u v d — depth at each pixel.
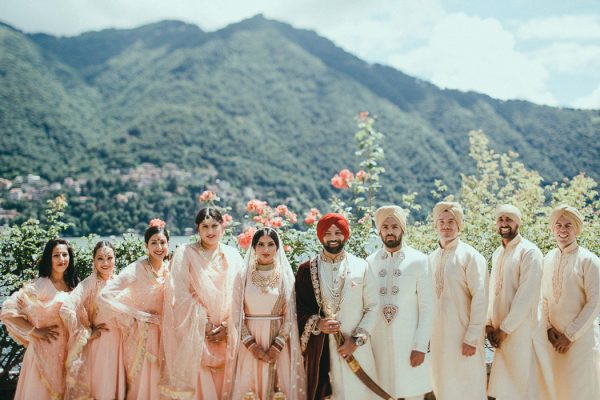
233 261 4.43
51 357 4.31
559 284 4.65
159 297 4.35
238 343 4.05
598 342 4.65
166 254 4.45
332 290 4.06
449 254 4.50
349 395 3.99
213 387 4.17
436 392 4.45
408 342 4.11
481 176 8.56
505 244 4.62
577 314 4.57
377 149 7.08
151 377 4.20
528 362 4.32
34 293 4.33
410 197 6.96
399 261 4.25
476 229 6.61
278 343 4.04
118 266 5.97
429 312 4.13
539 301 4.45
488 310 4.65
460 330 4.36
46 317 4.33
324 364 4.08
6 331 5.45
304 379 4.07
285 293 4.14
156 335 4.28
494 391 4.46
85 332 4.23
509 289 4.47
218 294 4.27
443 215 4.51
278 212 6.20
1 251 5.70
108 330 4.27
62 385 4.32
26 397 4.23
